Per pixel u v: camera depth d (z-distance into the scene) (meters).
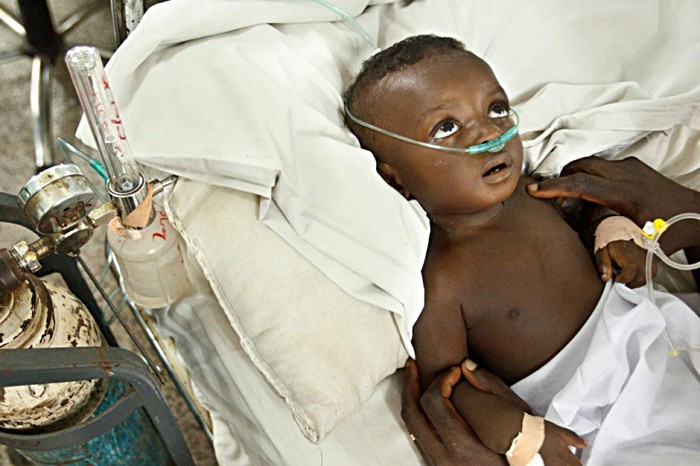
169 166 1.02
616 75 1.24
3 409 0.93
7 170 1.73
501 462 0.96
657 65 1.23
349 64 1.10
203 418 1.19
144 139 1.03
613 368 0.99
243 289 0.96
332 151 0.96
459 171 0.97
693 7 1.21
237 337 1.06
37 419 0.97
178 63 1.02
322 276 0.96
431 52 0.99
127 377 0.80
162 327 1.20
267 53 1.02
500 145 0.96
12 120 1.79
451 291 1.03
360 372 0.94
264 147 0.97
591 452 1.00
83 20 1.88
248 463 1.13
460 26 1.19
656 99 1.17
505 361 1.07
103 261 1.58
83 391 1.00
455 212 1.04
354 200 0.96
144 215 0.92
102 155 0.86
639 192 1.12
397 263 0.96
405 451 1.03
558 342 1.05
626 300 1.04
